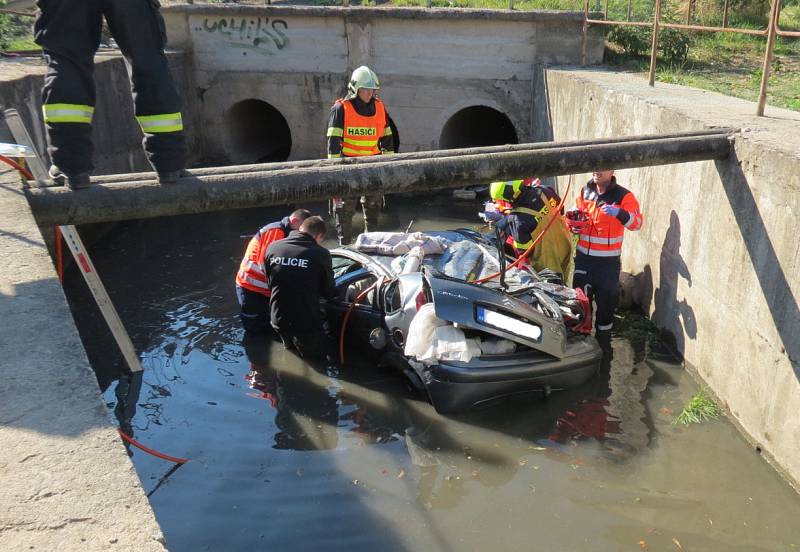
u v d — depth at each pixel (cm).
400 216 1035
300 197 448
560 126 1020
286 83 1302
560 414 532
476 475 459
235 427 511
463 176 485
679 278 622
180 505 425
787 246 455
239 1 1493
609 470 465
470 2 1388
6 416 229
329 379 584
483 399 525
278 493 438
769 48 603
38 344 271
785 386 454
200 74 1333
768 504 430
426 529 406
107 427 226
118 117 1027
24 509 191
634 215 632
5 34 1192
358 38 1241
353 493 439
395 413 533
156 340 646
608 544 395
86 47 361
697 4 1302
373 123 857
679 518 417
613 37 1170
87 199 399
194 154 1352
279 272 599
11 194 425
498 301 523
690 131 549
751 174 502
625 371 601
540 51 1160
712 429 514
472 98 1223
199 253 884
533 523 412
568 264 720
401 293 575
